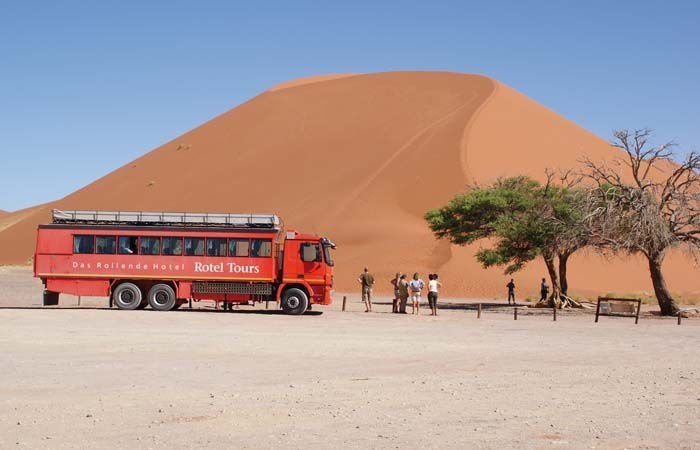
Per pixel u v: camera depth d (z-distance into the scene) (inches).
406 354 681.6
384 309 1438.2
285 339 799.7
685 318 1273.4
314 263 1216.2
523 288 2365.9
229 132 4965.6
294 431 360.8
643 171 3595.0
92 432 355.6
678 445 337.1
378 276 2556.6
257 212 3715.6
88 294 1238.9
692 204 1338.6
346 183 3671.3
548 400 449.4
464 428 369.7
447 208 1747.0
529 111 4141.2
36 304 1403.8
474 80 4714.6
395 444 335.0
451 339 829.2
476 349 729.6
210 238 1234.0
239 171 4343.0
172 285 1242.6
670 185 1342.3
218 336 818.8
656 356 687.7
